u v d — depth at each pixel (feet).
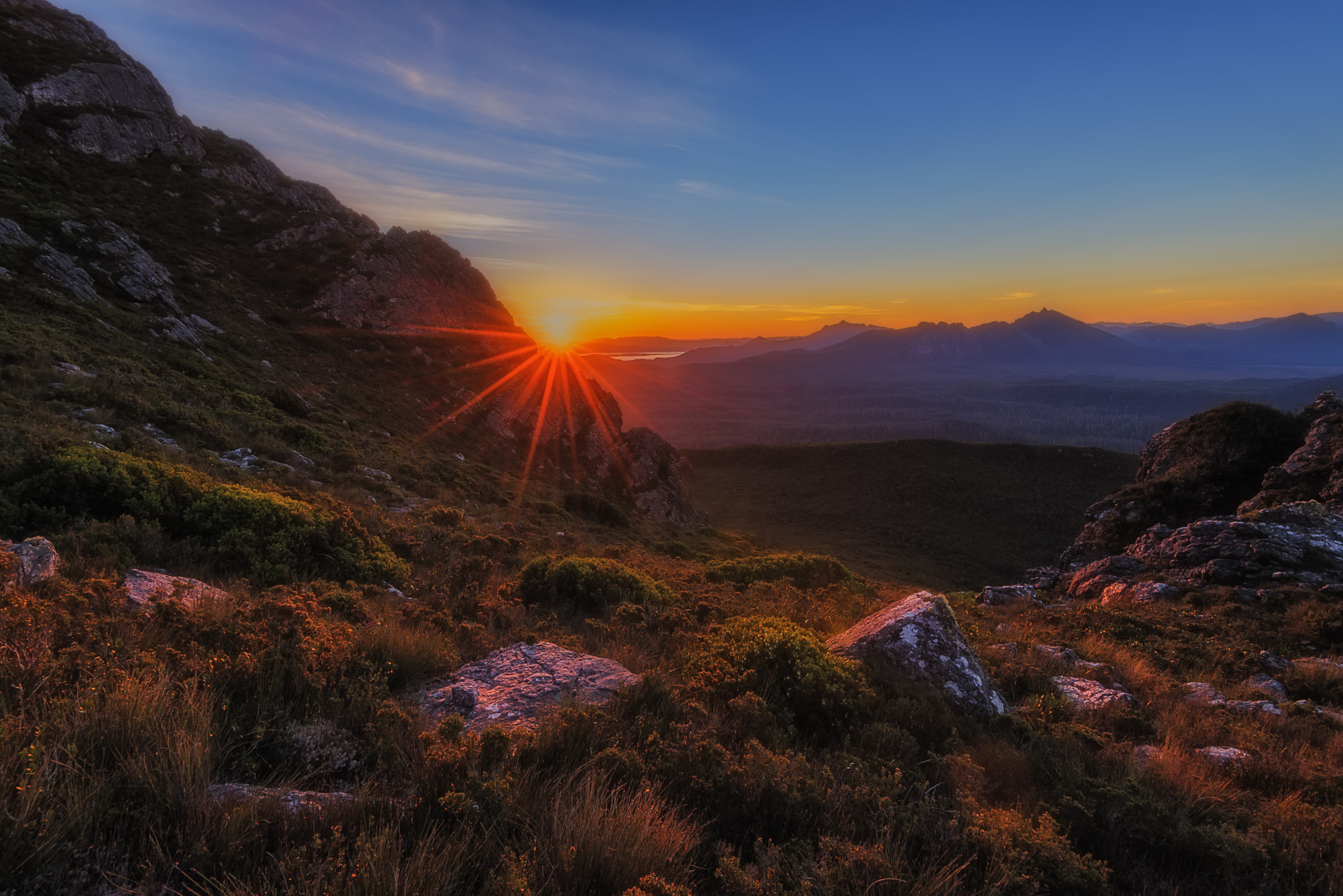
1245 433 90.53
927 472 444.14
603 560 39.93
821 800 11.94
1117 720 20.94
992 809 12.38
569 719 13.38
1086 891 10.58
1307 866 12.64
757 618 24.00
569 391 206.18
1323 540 56.85
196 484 32.68
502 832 9.55
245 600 21.49
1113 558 65.57
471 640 22.38
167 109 194.18
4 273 83.10
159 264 121.19
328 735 12.26
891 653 20.44
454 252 227.40
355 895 7.65
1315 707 25.61
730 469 513.45
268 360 119.44
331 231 187.01
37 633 12.94
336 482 64.85
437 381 160.35
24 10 181.88
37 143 142.72
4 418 42.32
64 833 7.76
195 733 10.25
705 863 10.32
